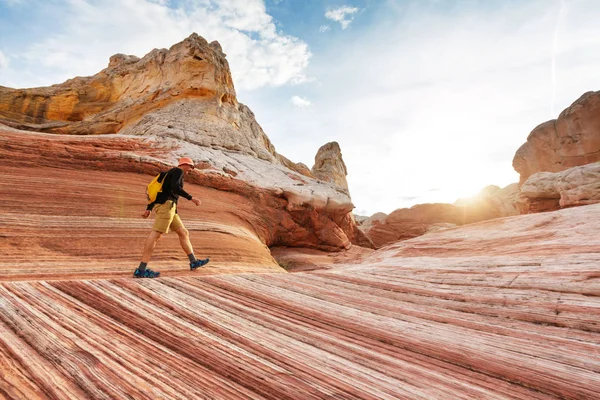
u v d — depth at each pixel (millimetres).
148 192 4570
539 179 30766
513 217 8688
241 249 7816
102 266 4812
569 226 6363
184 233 4863
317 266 11312
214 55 20672
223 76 21125
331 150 46375
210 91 19203
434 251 7070
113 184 8086
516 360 2490
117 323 2709
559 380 2240
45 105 22109
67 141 8977
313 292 3945
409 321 3211
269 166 15992
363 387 2152
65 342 2289
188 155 12000
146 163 9367
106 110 21453
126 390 1880
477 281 4023
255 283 4117
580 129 38250
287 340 2744
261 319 3113
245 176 13031
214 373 2180
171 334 2639
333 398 2016
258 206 12508
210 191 11078
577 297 3213
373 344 2764
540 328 2904
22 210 5766
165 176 4547
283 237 13688
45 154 7867
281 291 3910
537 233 6355
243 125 20641
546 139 42156
